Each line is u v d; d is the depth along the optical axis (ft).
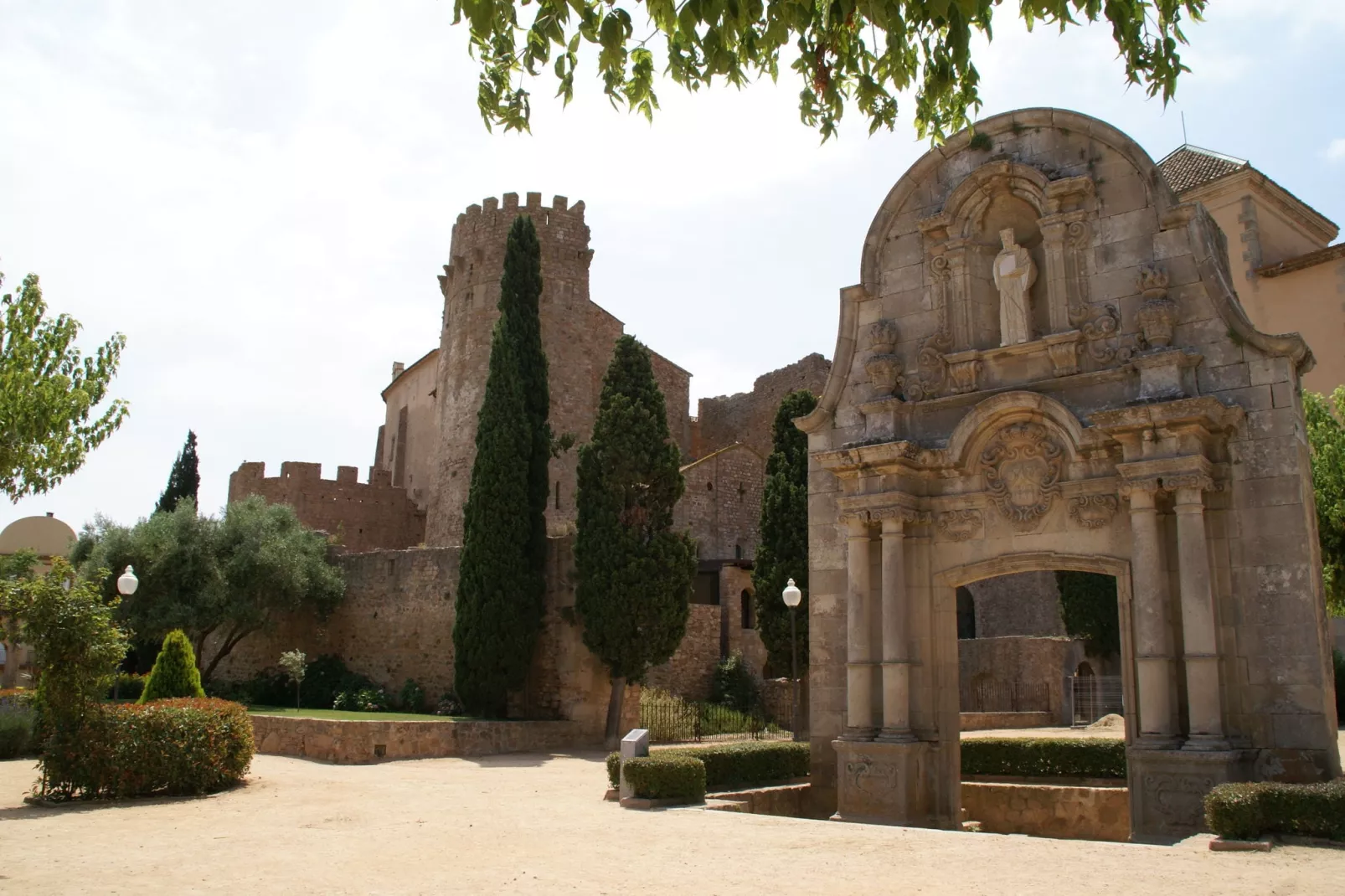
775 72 29.35
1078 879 34.76
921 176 66.69
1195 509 51.29
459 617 112.88
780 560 114.73
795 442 118.73
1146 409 52.26
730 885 34.55
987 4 26.61
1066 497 57.41
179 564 133.90
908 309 65.67
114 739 61.26
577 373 168.04
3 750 86.48
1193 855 39.11
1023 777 75.61
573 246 172.14
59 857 41.37
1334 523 75.05
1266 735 49.78
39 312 74.18
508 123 30.30
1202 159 127.95
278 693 135.44
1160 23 29.12
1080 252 59.52
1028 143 62.75
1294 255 124.16
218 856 41.45
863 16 28.86
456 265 174.09
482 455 115.96
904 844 42.91
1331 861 37.27
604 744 111.24
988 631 179.42
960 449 60.23
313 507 202.18
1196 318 55.36
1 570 119.75
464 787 69.77
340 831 48.65
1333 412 104.63
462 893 33.73
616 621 107.24
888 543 60.44
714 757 63.26
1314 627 49.44
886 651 59.52
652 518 112.68
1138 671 51.85
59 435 73.36
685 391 215.10
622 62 26.94
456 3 24.12
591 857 40.57
